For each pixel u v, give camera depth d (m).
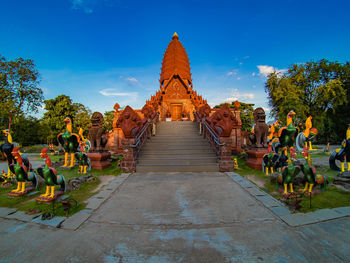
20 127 24.09
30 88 19.67
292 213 4.79
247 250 3.43
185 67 33.94
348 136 7.74
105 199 5.92
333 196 5.85
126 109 10.12
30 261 3.22
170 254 3.35
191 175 8.92
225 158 9.64
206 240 3.76
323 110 31.05
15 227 4.33
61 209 5.12
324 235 3.87
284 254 3.31
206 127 12.89
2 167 12.72
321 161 12.27
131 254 3.37
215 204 5.55
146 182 7.85
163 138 13.77
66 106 26.27
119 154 15.62
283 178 5.88
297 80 29.69
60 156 19.84
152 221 4.57
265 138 10.23
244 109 42.44
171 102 29.59
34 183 6.71
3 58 18.19
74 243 3.71
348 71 29.62
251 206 5.36
